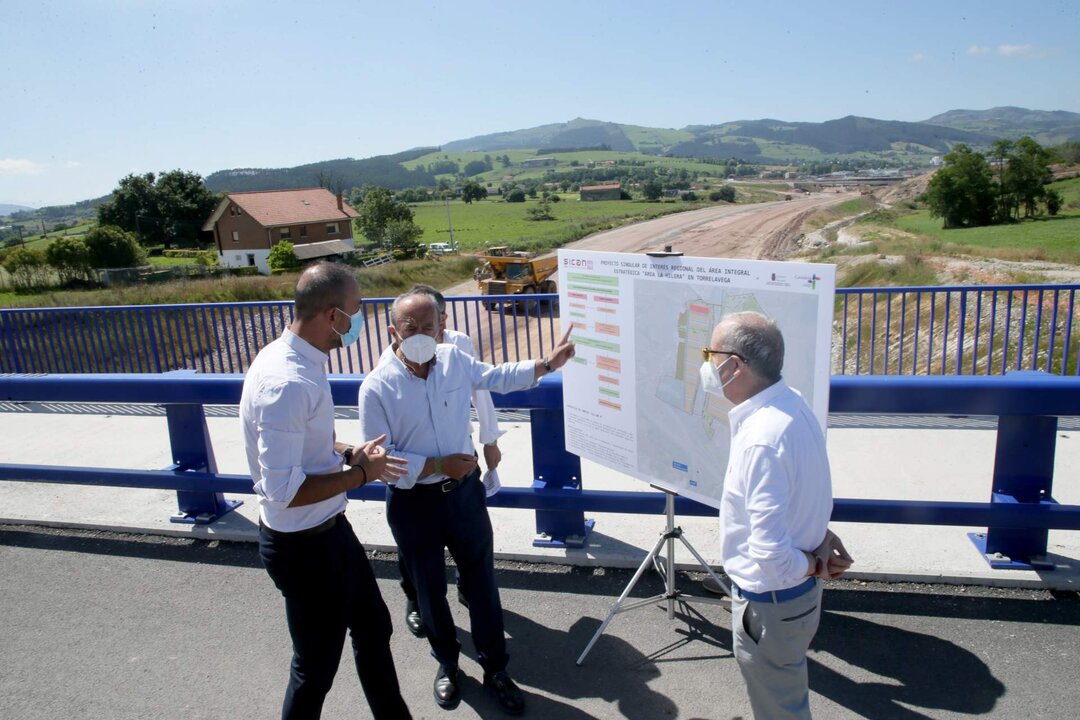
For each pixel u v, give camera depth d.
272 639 3.46
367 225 87.06
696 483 2.93
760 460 2.00
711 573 3.27
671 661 3.12
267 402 2.27
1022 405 3.18
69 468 4.73
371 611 2.67
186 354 8.38
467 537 2.90
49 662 3.35
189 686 3.14
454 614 3.63
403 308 2.76
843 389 3.31
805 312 2.42
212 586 3.97
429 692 3.05
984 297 13.37
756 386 2.07
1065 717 2.63
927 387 3.24
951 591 3.45
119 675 3.23
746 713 2.78
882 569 3.55
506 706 2.87
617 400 3.21
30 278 58.56
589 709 2.86
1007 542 3.56
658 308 2.91
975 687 2.82
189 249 107.25
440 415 2.86
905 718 2.68
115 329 8.52
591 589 3.73
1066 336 5.53
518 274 28.89
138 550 4.42
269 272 71.19
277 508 2.40
